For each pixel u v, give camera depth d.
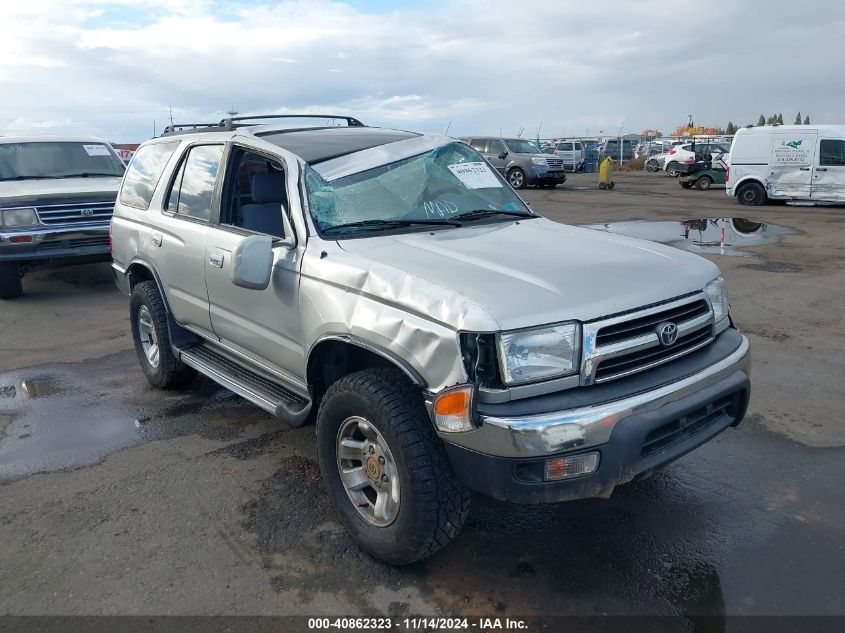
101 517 3.85
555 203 20.42
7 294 9.09
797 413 5.02
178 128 5.85
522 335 2.85
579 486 2.86
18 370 6.42
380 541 3.26
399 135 4.81
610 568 3.33
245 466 4.43
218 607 3.09
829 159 18.08
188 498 4.04
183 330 5.35
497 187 4.71
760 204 19.36
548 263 3.39
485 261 3.39
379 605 3.10
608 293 3.09
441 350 2.91
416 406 3.11
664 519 3.72
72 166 10.24
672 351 3.26
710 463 4.33
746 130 19.23
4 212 8.62
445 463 3.05
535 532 3.63
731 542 3.51
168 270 5.02
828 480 4.09
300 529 3.70
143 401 5.59
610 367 3.02
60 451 4.70
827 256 11.08
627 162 43.78
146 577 3.31
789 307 7.91
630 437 2.88
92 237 9.06
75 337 7.46
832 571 3.27
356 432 3.46
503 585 3.21
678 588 3.17
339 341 3.56
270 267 3.67
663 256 3.69
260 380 4.41
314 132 4.66
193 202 4.87
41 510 3.94
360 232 3.84
